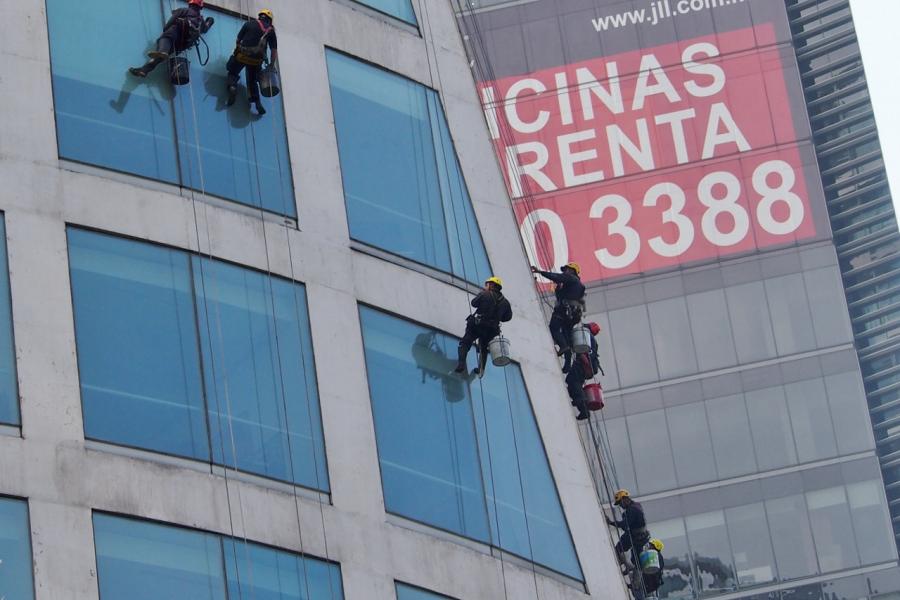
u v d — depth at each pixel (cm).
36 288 4025
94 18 4422
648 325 11644
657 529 11112
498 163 5169
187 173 4372
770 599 10894
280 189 4525
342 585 4112
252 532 4041
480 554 4397
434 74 5103
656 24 12306
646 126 12088
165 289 4184
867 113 12206
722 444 11306
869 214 11938
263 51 4491
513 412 4741
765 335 11575
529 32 12325
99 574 3809
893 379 11475
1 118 4178
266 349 4281
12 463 3828
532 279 5084
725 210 11875
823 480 11169
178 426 4059
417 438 4441
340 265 4522
